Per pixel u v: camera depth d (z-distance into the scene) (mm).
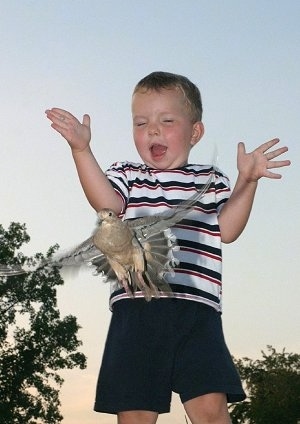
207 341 2209
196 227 2287
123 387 2203
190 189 2336
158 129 2408
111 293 2289
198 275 2256
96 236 1927
